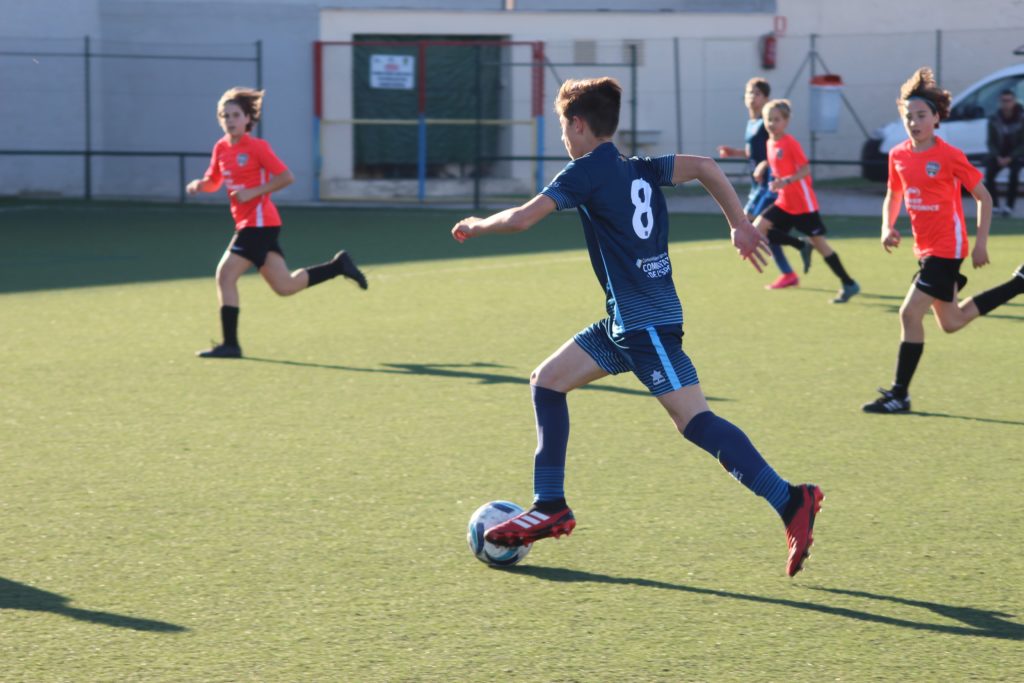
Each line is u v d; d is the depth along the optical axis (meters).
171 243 40.88
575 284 31.45
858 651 9.72
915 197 17.42
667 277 11.12
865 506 13.47
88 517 12.98
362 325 25.34
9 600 10.70
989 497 13.80
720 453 10.82
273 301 28.69
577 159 11.11
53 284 31.31
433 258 37.16
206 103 58.03
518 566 11.62
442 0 61.16
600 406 18.12
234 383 19.75
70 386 19.50
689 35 61.50
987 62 64.31
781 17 62.94
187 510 13.24
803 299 28.78
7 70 57.22
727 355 22.08
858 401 18.50
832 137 65.06
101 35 57.69
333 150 58.03
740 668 9.41
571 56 59.91
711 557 11.87
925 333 24.34
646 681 9.19
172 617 10.35
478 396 18.83
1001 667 9.43
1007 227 45.72
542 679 9.21
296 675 9.26
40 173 58.03
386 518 13.00
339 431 16.70
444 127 58.72
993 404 18.30
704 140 62.66
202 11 57.47
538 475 11.47
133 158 58.31
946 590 11.02
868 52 64.25
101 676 9.22
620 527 12.73
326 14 57.38
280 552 11.95
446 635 10.02
